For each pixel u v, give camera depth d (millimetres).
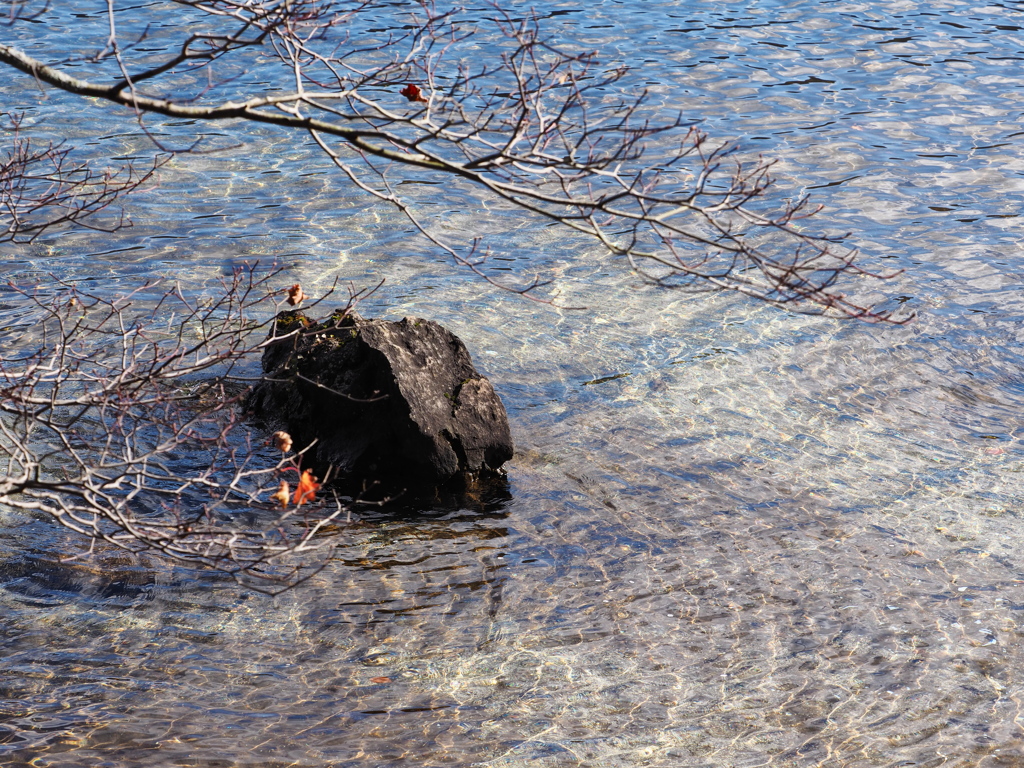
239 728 4996
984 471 5805
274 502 5430
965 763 4988
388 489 5668
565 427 5918
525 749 4984
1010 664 5203
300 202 7770
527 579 5383
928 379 6203
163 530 5156
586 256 7285
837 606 5340
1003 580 5426
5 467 5488
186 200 7633
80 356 5383
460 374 5820
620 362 6219
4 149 7719
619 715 5062
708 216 4680
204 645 5172
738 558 5469
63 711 5004
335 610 5273
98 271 6551
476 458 5715
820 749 5008
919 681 5156
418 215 7715
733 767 4965
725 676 5156
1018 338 6410
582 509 5613
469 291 6719
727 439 5891
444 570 5398
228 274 6652
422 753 4969
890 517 5617
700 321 6500
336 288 6578
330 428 5770
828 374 6203
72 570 5328
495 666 5156
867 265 7188
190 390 5871
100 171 7746
